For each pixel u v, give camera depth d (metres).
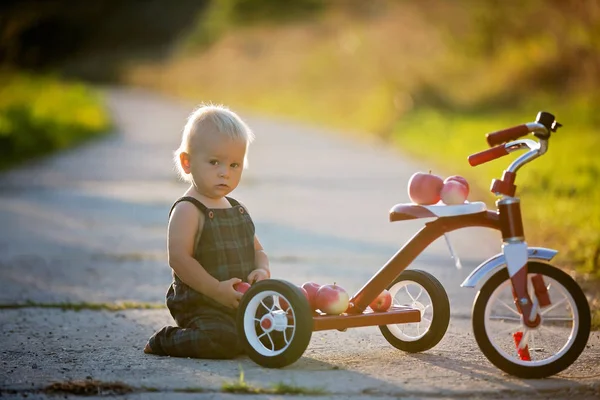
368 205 17.47
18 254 12.49
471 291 9.91
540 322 6.38
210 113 7.12
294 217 15.93
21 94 39.19
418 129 33.22
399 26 50.47
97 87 75.94
